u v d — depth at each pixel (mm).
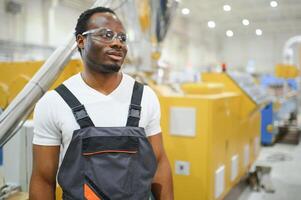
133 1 2279
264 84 6566
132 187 930
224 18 7641
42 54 5926
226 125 2125
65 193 934
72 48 1264
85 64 993
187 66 10258
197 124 1849
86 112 923
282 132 5539
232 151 2303
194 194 1886
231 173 2297
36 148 958
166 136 1941
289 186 3119
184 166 1904
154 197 1104
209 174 1847
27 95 1151
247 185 3096
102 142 896
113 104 966
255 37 12562
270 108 4844
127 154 923
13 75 1818
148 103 1021
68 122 921
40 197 960
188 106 1867
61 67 1244
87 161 897
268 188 2965
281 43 12172
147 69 2342
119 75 1035
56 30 6258
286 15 8672
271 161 4094
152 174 976
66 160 912
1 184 1299
